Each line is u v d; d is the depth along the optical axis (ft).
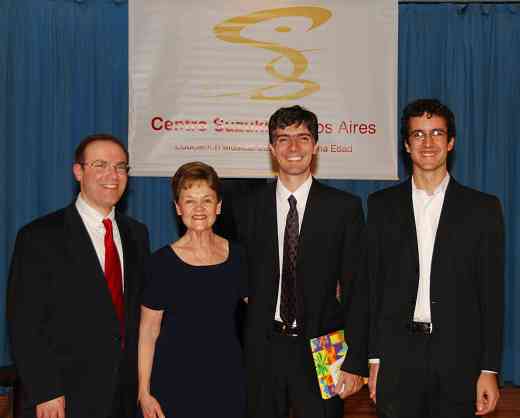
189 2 15.17
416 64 16.02
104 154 8.11
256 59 15.26
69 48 15.72
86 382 7.75
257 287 8.63
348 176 15.33
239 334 9.09
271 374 8.46
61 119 15.69
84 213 8.25
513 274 15.98
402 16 16.01
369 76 15.24
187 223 8.21
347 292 8.62
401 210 8.62
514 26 16.02
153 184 16.06
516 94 16.02
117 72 15.88
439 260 8.34
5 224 15.44
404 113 8.83
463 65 16.01
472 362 8.24
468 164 16.05
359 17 15.19
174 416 8.00
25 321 7.72
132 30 15.17
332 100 15.25
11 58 15.43
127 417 8.12
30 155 15.52
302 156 8.53
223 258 8.45
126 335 8.11
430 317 8.32
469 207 8.41
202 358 8.09
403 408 8.30
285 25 15.21
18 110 15.43
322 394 8.23
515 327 15.87
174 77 15.26
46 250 7.88
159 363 8.15
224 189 15.78
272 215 8.77
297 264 8.51
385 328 8.48
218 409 8.07
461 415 8.23
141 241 8.70
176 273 8.16
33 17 15.55
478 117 15.98
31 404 7.63
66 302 7.82
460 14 16.05
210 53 15.25
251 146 15.37
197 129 15.34
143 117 15.28
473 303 8.32
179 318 8.13
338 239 8.60
